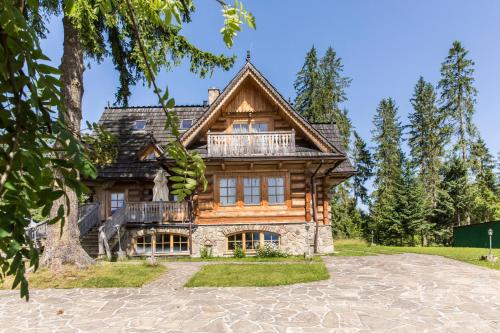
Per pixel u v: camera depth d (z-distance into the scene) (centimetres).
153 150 1947
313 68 4197
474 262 1438
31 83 124
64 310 798
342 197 4169
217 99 1734
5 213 116
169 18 191
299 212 1747
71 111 1223
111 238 1697
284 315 737
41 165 129
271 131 1767
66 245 1177
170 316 740
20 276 117
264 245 1733
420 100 4697
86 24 1017
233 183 1767
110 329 668
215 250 1720
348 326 669
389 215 3688
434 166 4250
